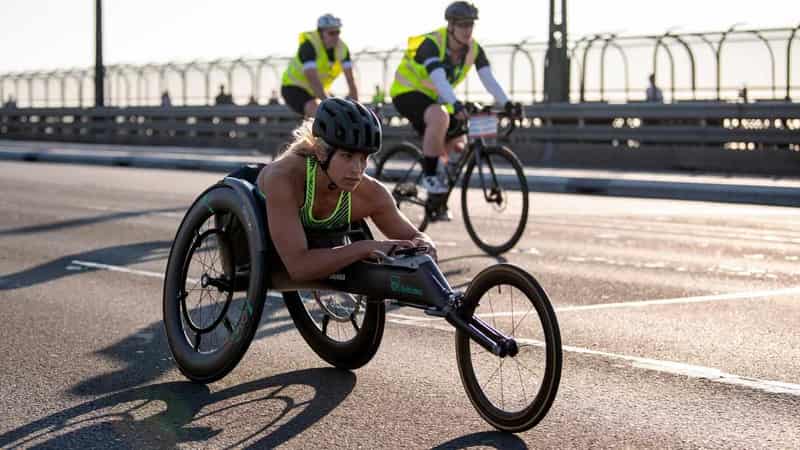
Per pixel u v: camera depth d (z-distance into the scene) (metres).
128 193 15.49
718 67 21.64
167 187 16.69
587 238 10.33
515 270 4.03
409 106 9.56
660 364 5.21
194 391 4.75
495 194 9.12
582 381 4.91
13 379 4.96
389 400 4.61
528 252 9.33
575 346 5.61
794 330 6.00
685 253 9.27
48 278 7.88
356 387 4.82
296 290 4.88
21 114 35.91
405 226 4.74
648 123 22.50
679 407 4.49
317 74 11.41
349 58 11.62
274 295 7.16
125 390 4.77
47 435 4.14
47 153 25.70
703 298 7.05
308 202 4.50
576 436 4.12
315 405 4.53
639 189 15.48
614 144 22.61
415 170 9.92
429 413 4.42
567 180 16.27
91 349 5.59
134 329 6.09
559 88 23.58
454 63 9.32
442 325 6.16
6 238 10.20
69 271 8.20
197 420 4.32
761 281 7.77
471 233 9.38
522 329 4.21
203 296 5.05
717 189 14.69
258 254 4.51
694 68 21.94
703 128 20.98
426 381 4.92
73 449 3.98
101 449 3.97
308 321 5.27
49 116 35.22
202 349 4.96
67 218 11.98
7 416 4.38
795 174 19.17
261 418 4.34
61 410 4.46
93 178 18.81
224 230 4.81
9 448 3.99
